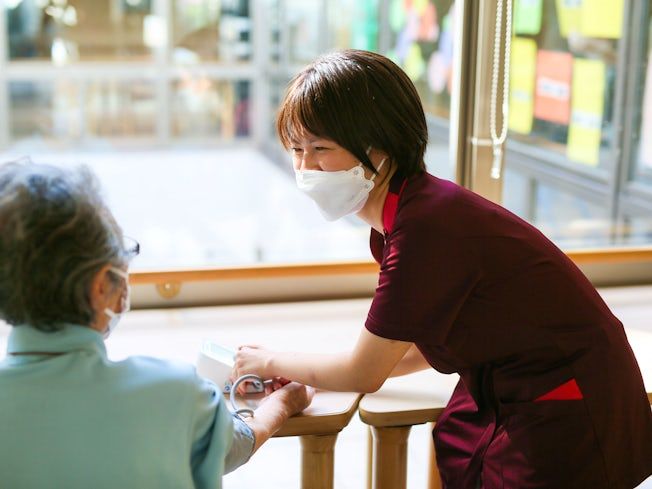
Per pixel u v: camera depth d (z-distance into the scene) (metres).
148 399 0.93
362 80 1.19
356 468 2.00
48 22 5.52
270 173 5.78
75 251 0.89
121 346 1.92
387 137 1.21
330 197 1.25
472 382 1.27
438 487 1.74
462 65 2.06
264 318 2.13
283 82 5.72
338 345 1.68
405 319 1.19
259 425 1.21
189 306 2.24
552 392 1.21
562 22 2.60
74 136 5.82
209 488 0.99
